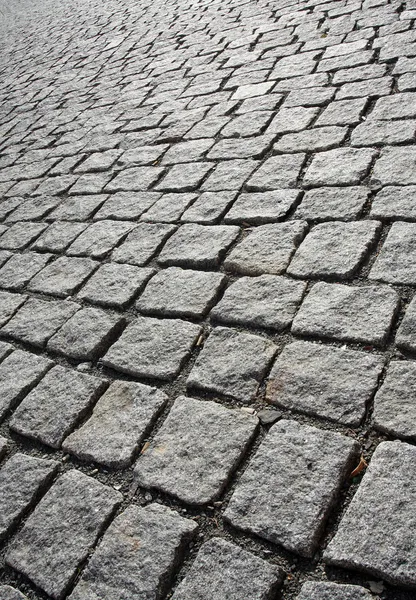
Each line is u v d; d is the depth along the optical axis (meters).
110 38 8.97
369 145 3.50
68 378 2.80
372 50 4.67
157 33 8.06
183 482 2.09
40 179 5.14
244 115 4.54
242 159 3.95
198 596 1.76
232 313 2.73
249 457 2.09
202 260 3.14
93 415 2.55
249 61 5.58
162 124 5.06
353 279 2.64
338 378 2.23
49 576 2.01
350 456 1.95
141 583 1.84
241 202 3.51
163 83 6.03
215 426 2.25
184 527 1.95
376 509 1.77
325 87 4.41
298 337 2.48
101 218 4.05
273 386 2.31
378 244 2.77
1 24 15.10
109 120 5.69
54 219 4.34
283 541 1.80
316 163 3.55
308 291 2.68
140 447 2.31
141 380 2.62
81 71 7.88
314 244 2.92
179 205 3.76
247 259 3.02
